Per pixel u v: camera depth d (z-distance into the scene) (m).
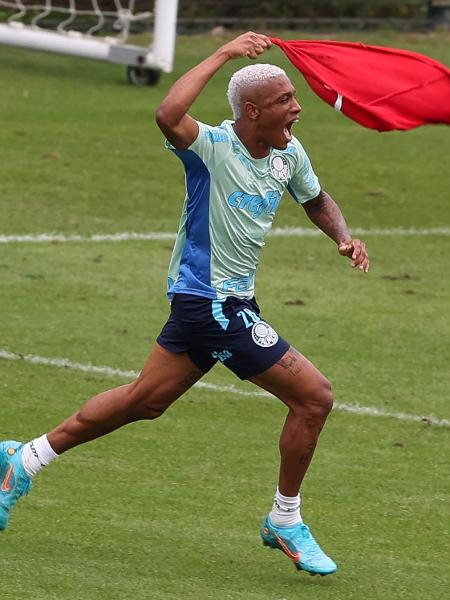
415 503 19.36
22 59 54.47
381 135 46.16
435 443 21.91
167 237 34.38
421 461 21.08
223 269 16.23
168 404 16.86
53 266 31.23
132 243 33.62
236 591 15.96
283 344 16.34
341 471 20.48
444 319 28.97
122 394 16.72
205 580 16.23
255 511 18.70
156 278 30.83
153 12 57.88
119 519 18.11
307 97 51.16
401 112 18.06
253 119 15.90
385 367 25.67
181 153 15.93
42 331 26.67
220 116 46.47
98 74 52.78
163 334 16.61
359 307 29.50
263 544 17.16
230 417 22.59
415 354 26.55
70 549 16.95
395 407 23.52
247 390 23.95
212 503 18.92
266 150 16.17
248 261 16.36
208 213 16.09
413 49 59.56
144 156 41.69
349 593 16.16
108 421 16.78
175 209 36.97
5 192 37.31
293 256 33.25
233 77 16.06
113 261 32.00
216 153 15.95
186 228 16.41
